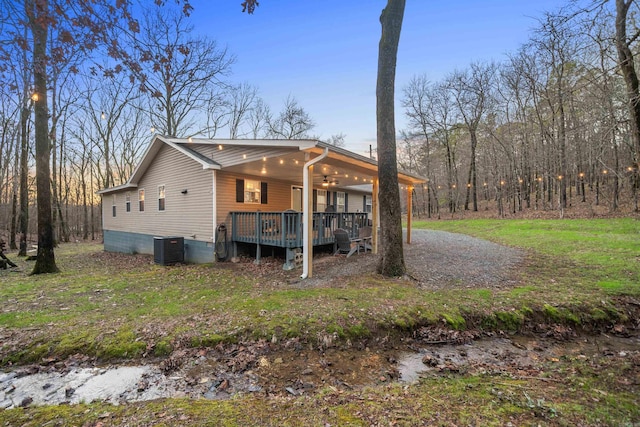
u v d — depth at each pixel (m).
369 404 2.28
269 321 3.86
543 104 15.05
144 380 2.87
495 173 19.61
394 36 5.67
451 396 2.36
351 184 14.74
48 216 7.65
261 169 9.01
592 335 3.82
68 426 2.10
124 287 6.00
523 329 3.94
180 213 9.84
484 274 6.00
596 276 5.47
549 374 2.75
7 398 2.61
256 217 8.23
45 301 5.03
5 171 17.08
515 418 1.99
